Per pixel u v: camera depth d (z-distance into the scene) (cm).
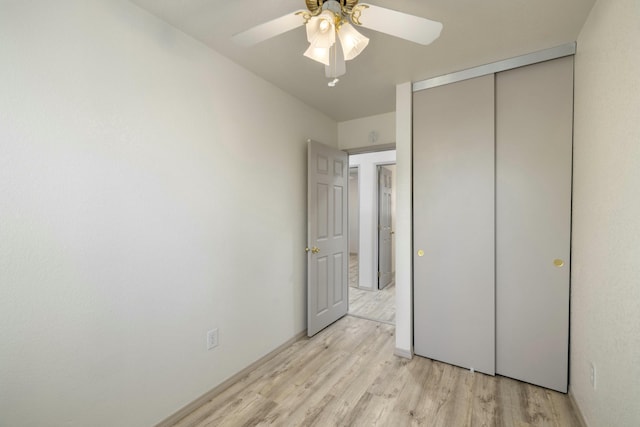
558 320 190
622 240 118
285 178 256
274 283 244
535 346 198
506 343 208
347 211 339
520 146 202
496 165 210
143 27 151
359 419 167
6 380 109
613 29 126
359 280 456
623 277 117
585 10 151
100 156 134
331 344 263
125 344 144
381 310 355
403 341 240
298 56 198
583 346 162
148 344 154
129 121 145
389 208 496
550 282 193
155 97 157
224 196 198
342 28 121
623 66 117
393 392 192
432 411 173
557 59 189
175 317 168
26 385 113
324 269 296
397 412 172
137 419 149
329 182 302
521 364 202
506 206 207
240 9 151
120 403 142
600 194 140
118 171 141
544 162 194
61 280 122
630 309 112
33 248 114
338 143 337
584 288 162
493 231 208
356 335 283
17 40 110
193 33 172
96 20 132
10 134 109
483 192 211
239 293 210
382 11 109
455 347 224
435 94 229
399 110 240
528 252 200
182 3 146
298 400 185
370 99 272
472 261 216
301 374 214
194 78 177
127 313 145
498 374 211
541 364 196
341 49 130
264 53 194
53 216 120
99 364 134
